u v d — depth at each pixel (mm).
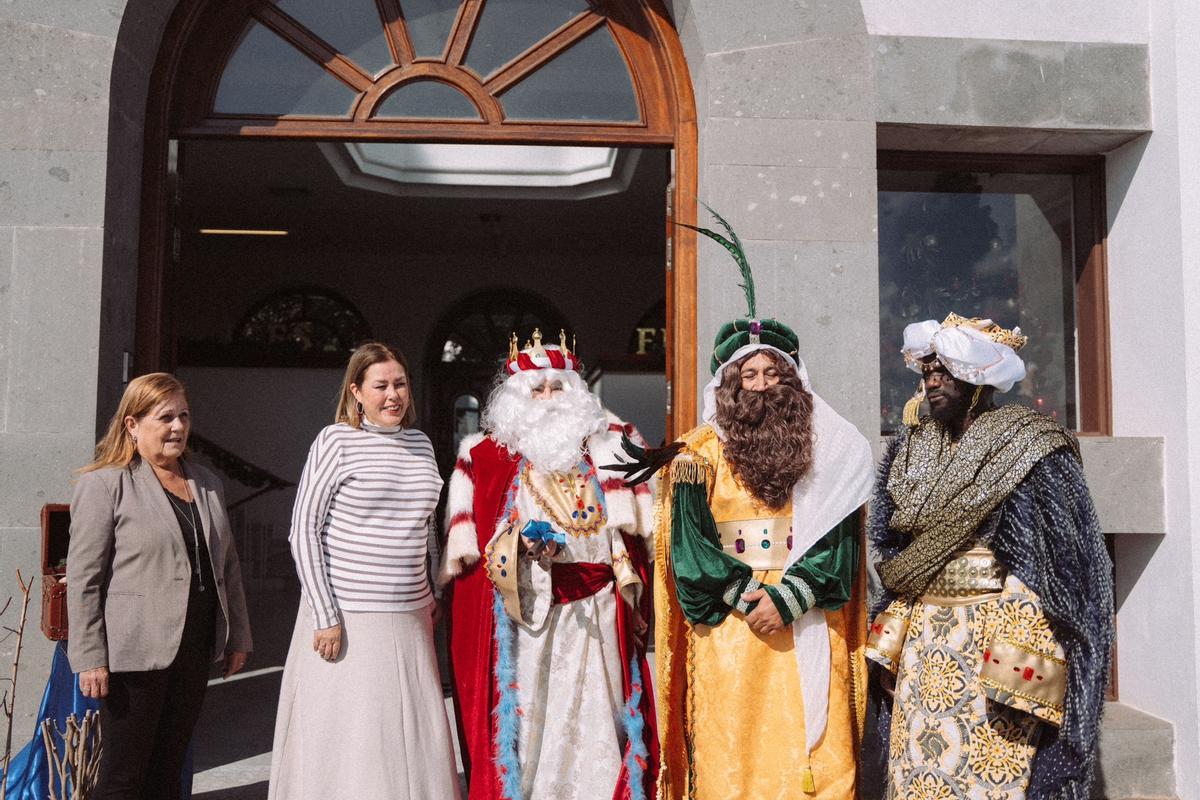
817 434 2752
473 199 10773
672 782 2805
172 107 4027
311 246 13359
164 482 2924
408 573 2963
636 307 13914
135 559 2777
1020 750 2393
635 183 10180
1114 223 4215
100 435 3557
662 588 2801
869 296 3812
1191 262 3793
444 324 13875
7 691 3406
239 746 4223
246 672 5805
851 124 3852
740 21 3850
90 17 3605
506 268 13844
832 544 2656
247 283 13570
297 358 12219
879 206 4316
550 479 3135
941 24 3951
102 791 2736
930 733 2441
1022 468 2377
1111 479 3854
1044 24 3988
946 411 2539
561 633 3041
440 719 2967
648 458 2732
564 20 4223
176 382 2969
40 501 3479
